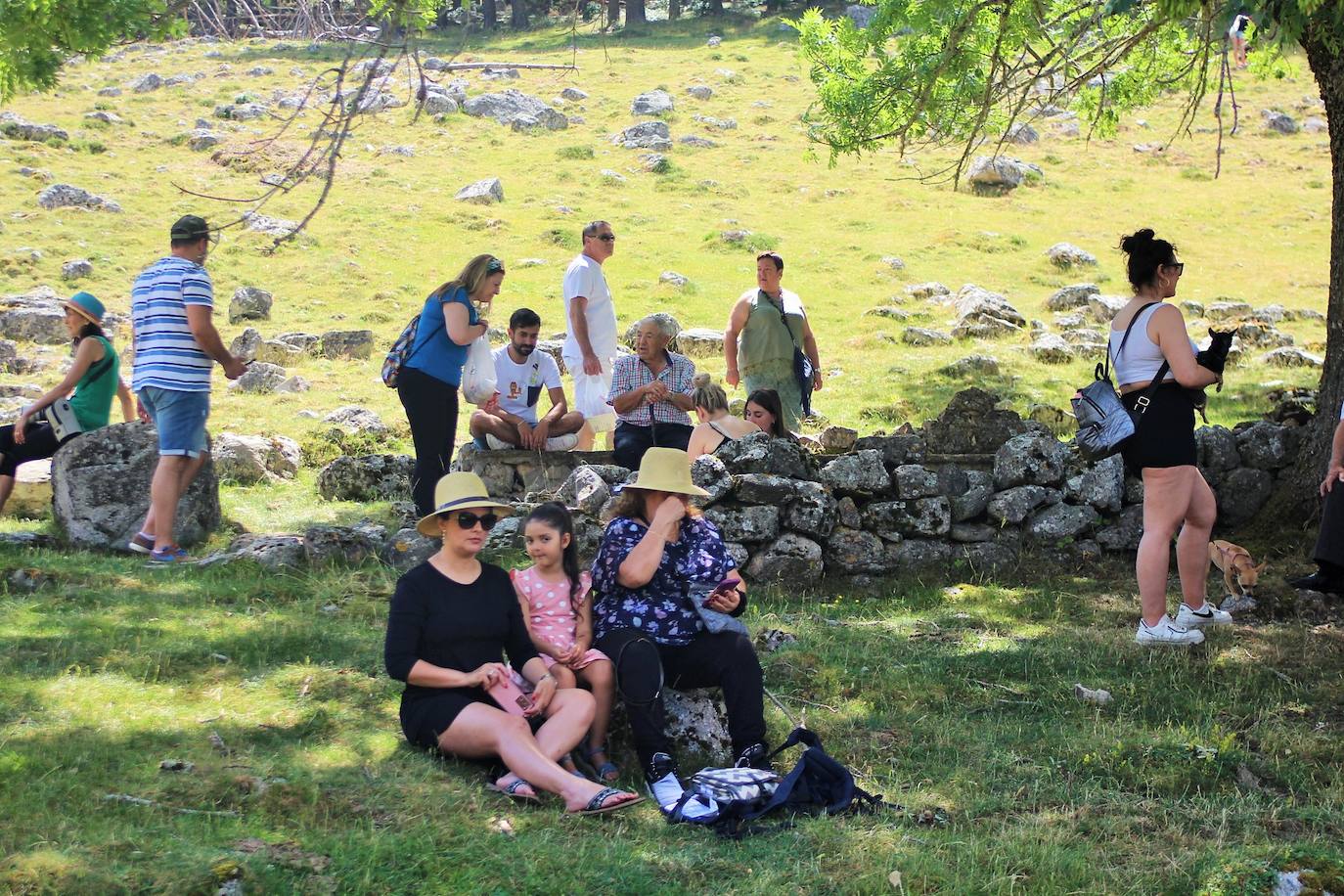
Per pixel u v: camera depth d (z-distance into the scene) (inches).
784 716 235.9
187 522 338.0
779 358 399.2
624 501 229.8
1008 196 1075.9
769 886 174.1
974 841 188.9
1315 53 342.6
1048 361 639.1
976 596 315.6
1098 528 342.6
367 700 227.6
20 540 323.0
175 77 1364.4
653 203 1032.8
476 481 211.9
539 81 1406.3
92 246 837.8
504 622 210.7
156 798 181.5
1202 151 1217.4
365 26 276.4
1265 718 241.1
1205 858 187.2
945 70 397.1
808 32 434.6
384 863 171.5
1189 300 771.4
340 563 315.3
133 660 234.1
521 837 182.1
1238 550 309.4
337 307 759.7
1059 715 242.7
